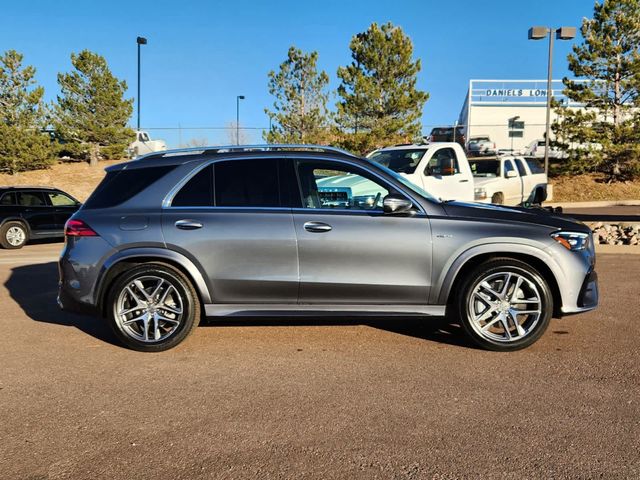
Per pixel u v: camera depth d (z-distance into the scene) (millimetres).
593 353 4676
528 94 34656
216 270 4730
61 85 26141
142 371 4391
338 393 3914
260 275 4730
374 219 4703
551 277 4715
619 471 2873
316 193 4891
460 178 10711
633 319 5680
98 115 26375
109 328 5625
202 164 4949
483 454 3057
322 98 25000
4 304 6707
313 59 24391
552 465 2938
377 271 4695
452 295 4840
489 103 34844
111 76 26391
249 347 4961
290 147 5047
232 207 4812
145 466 2986
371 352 4789
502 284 4688
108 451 3148
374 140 22406
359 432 3330
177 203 4855
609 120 25625
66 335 5387
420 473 2879
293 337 5242
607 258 9258
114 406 3742
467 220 4711
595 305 4781
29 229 13000
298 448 3150
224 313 4824
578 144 24938
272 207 4797
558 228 4695
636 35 22078
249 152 5000
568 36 19953
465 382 4082
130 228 4758
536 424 3402
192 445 3203
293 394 3908
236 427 3414
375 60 22688
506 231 4629
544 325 4641
